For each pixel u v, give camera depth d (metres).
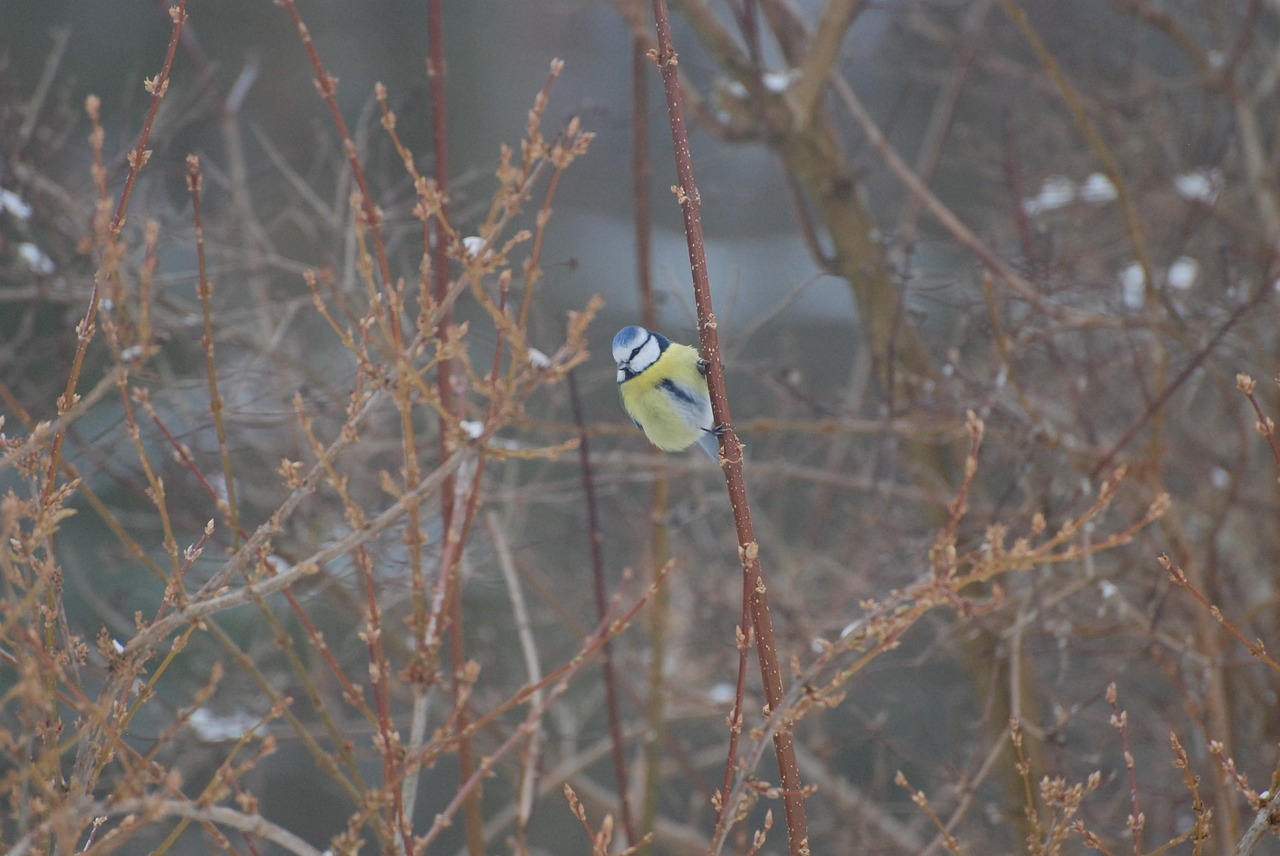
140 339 4.09
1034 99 16.59
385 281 4.52
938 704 16.98
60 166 13.00
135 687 4.93
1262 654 4.72
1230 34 15.81
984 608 4.76
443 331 6.80
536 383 4.20
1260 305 11.40
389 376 4.43
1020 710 11.40
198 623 4.57
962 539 11.47
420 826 18.09
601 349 16.59
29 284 11.63
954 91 14.07
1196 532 13.39
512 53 27.05
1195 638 10.99
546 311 12.34
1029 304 11.21
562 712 15.59
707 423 7.99
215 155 16.64
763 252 25.53
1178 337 10.95
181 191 14.15
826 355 22.52
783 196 25.36
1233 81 13.91
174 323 10.80
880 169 19.05
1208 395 15.55
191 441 10.77
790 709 4.46
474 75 26.48
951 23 17.50
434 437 11.57
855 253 12.46
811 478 12.32
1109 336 12.71
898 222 17.09
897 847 12.91
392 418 12.80
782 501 15.88
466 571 10.96
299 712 14.84
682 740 16.56
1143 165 14.54
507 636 16.56
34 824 4.56
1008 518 10.83
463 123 25.91
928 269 14.94
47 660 4.25
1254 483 13.71
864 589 12.49
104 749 4.61
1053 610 11.53
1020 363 11.64
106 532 16.81
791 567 13.70
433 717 15.23
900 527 11.99
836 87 12.60
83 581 12.02
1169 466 13.34
